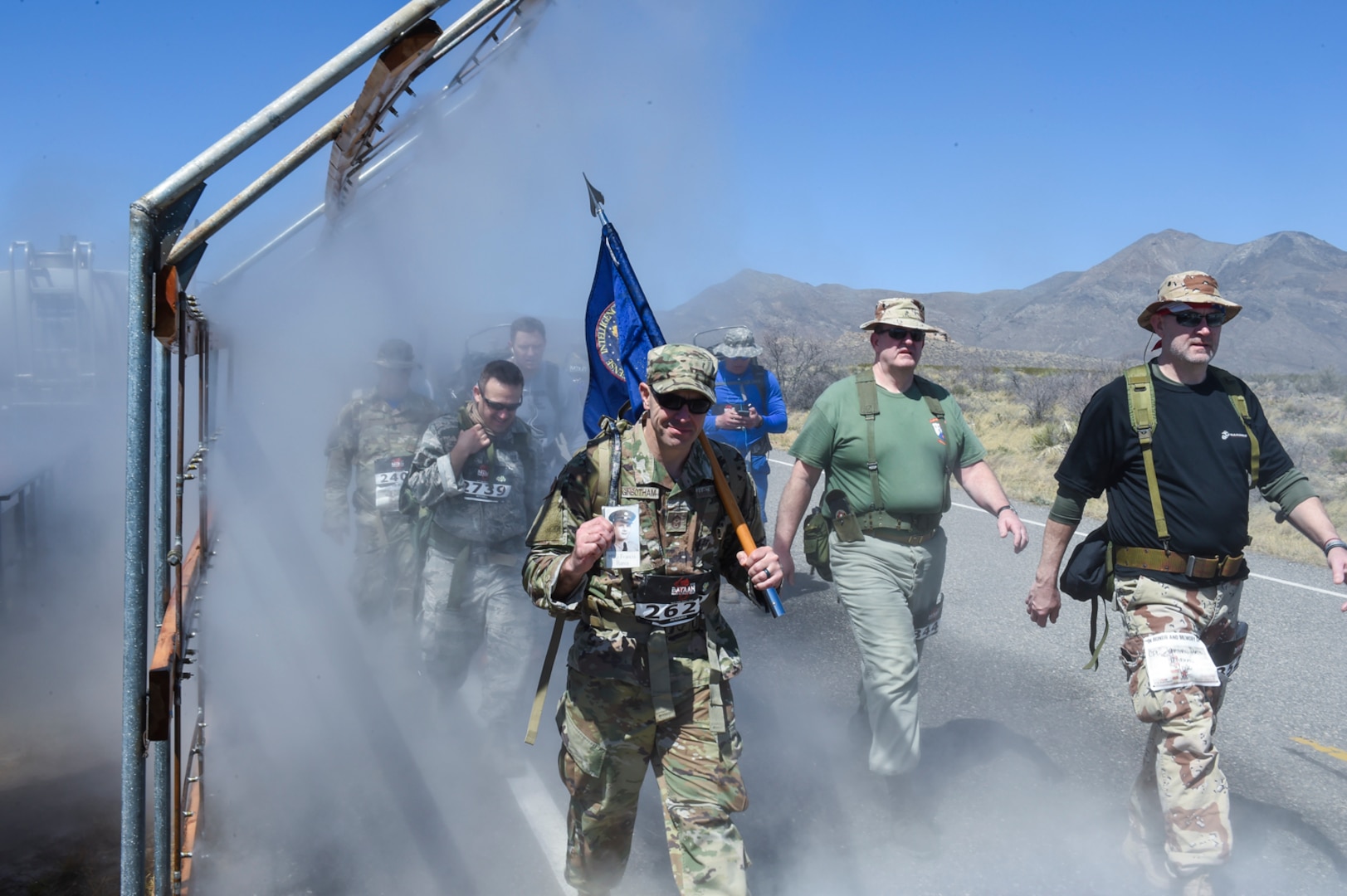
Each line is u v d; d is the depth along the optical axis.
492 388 4.24
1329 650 6.41
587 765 2.81
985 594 7.81
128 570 2.20
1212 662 3.29
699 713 2.79
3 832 3.62
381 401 5.43
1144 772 3.50
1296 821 4.00
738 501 2.96
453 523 4.34
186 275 2.44
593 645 2.81
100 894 3.23
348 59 2.18
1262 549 9.94
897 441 3.85
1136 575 3.50
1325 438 21.98
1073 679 5.72
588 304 3.33
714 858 2.61
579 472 2.81
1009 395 36.56
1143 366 3.59
